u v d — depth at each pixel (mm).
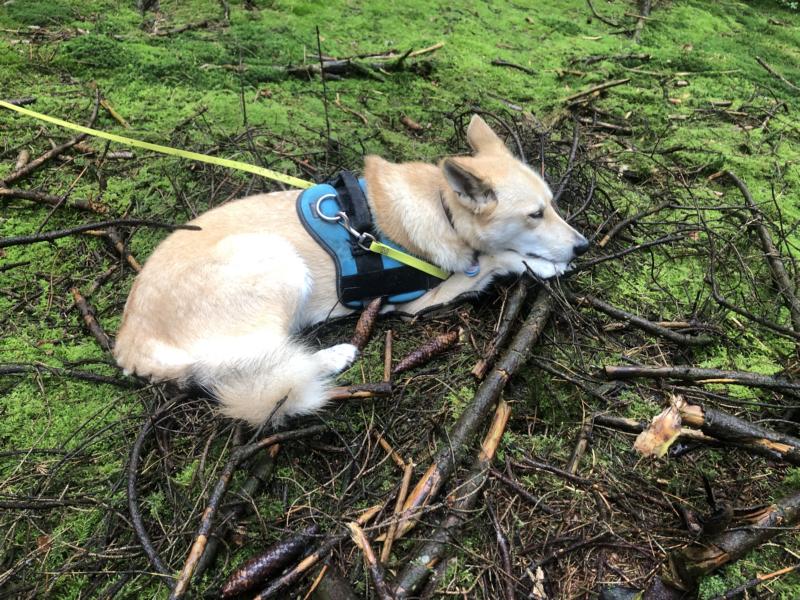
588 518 767
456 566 720
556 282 1003
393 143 1388
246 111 1448
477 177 932
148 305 896
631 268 1112
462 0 2176
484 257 1020
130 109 1420
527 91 1649
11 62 1496
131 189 1214
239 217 969
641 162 1385
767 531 659
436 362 923
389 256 958
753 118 1594
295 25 1835
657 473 812
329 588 691
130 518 746
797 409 873
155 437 833
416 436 834
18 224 1136
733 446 716
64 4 1764
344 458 819
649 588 698
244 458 773
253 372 860
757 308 1056
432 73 1703
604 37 1988
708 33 2094
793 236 1203
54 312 1013
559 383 907
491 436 819
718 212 1234
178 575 705
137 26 1731
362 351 945
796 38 2115
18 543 753
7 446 839
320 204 968
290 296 928
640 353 966
